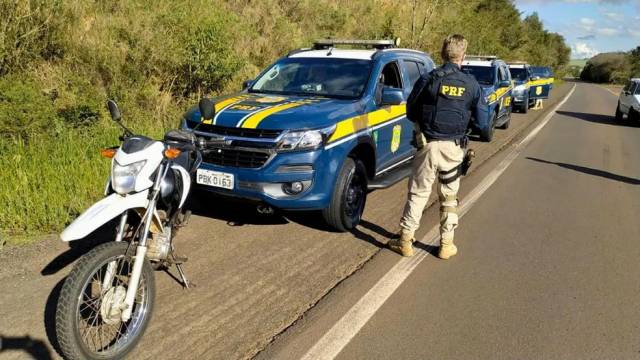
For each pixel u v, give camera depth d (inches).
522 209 249.4
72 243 173.6
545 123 633.6
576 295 159.3
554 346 130.5
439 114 169.0
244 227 201.3
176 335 126.0
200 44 346.3
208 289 150.0
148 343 122.3
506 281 167.3
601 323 142.6
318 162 180.9
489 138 452.8
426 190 178.4
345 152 191.2
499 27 1327.5
